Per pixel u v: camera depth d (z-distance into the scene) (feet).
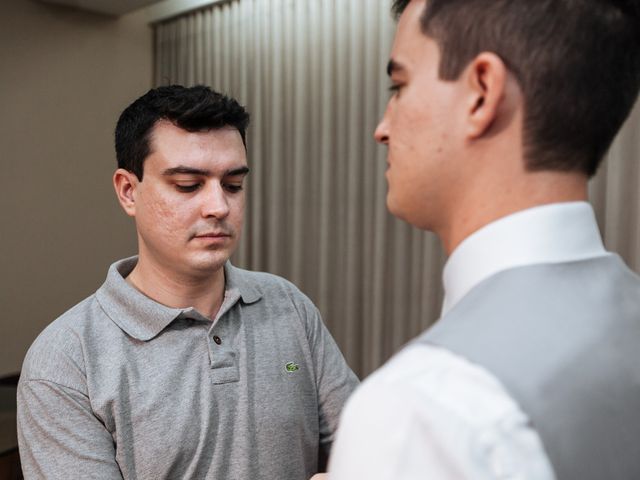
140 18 13.08
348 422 1.32
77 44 12.09
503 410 1.23
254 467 3.49
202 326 3.55
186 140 3.37
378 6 9.41
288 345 3.86
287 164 10.89
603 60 1.55
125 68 12.87
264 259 11.32
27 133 11.51
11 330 11.50
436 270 8.85
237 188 3.65
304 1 10.38
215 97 3.44
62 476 3.10
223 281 3.84
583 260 1.59
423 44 1.65
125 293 3.46
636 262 6.86
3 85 11.15
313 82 10.36
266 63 11.03
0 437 8.58
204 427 3.35
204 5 11.93
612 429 1.34
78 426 3.18
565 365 1.32
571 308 1.44
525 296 1.44
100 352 3.34
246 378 3.56
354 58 9.68
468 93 1.56
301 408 3.78
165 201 3.41
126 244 13.09
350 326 9.91
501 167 1.57
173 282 3.57
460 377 1.28
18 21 11.27
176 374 3.39
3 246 11.32
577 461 1.26
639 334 1.50
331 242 10.23
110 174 12.76
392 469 1.21
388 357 9.59
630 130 6.88
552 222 1.56
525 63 1.50
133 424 3.25
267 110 11.12
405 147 1.69
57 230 12.01
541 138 1.53
